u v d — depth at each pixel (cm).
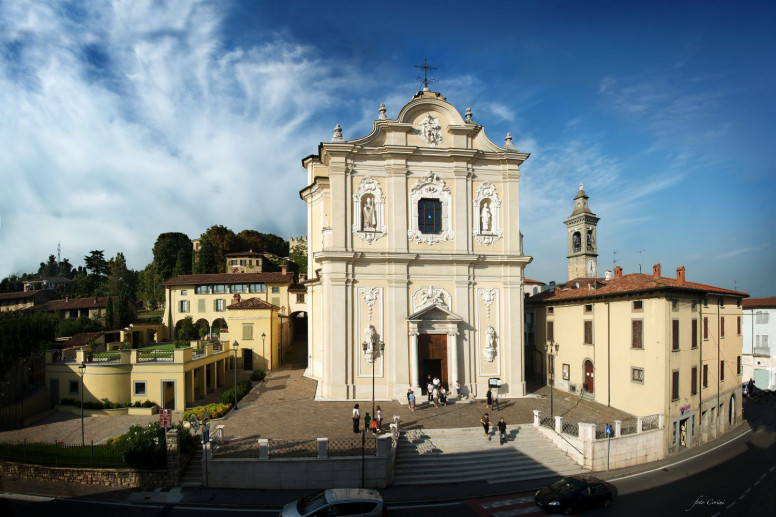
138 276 10006
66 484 2173
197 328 5722
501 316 3500
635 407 3039
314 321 4069
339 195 3366
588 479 2075
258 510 1936
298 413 2894
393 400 3250
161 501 2006
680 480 2395
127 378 3369
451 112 3550
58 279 11181
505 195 3584
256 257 8281
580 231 6256
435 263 3425
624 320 3164
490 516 1906
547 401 3334
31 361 3375
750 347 5369
